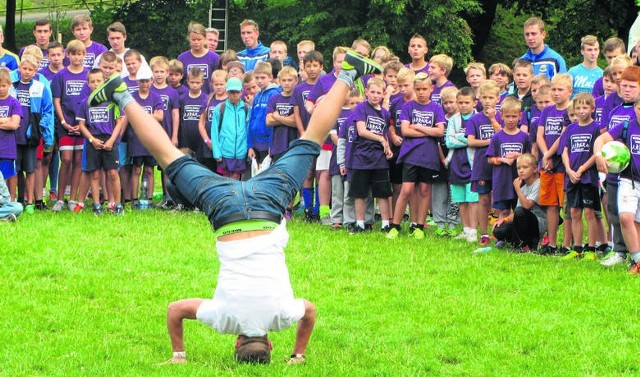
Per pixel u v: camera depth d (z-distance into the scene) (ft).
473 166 41.68
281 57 53.88
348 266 35.78
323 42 102.63
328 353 25.86
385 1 95.86
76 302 30.63
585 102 38.04
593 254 38.24
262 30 112.98
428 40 99.09
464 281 33.60
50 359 25.34
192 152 49.60
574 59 102.47
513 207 41.70
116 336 27.53
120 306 30.37
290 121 45.91
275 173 23.76
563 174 39.29
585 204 38.11
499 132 41.22
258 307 22.85
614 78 39.68
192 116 49.60
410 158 42.14
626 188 35.06
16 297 30.91
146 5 114.32
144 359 25.16
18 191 46.39
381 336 27.63
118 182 45.96
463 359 25.95
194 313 23.85
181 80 52.19
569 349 26.71
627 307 30.30
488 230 44.93
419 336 27.68
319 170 45.34
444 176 43.91
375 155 42.70
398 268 35.55
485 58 114.83
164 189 48.26
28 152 45.14
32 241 37.78
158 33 114.52
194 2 113.09
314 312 24.25
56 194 50.19
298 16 107.86
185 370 23.86
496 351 26.45
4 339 26.96
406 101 44.16
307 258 36.65
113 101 23.85
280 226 23.41
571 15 100.78
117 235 40.11
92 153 45.03
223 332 23.49
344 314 29.81
